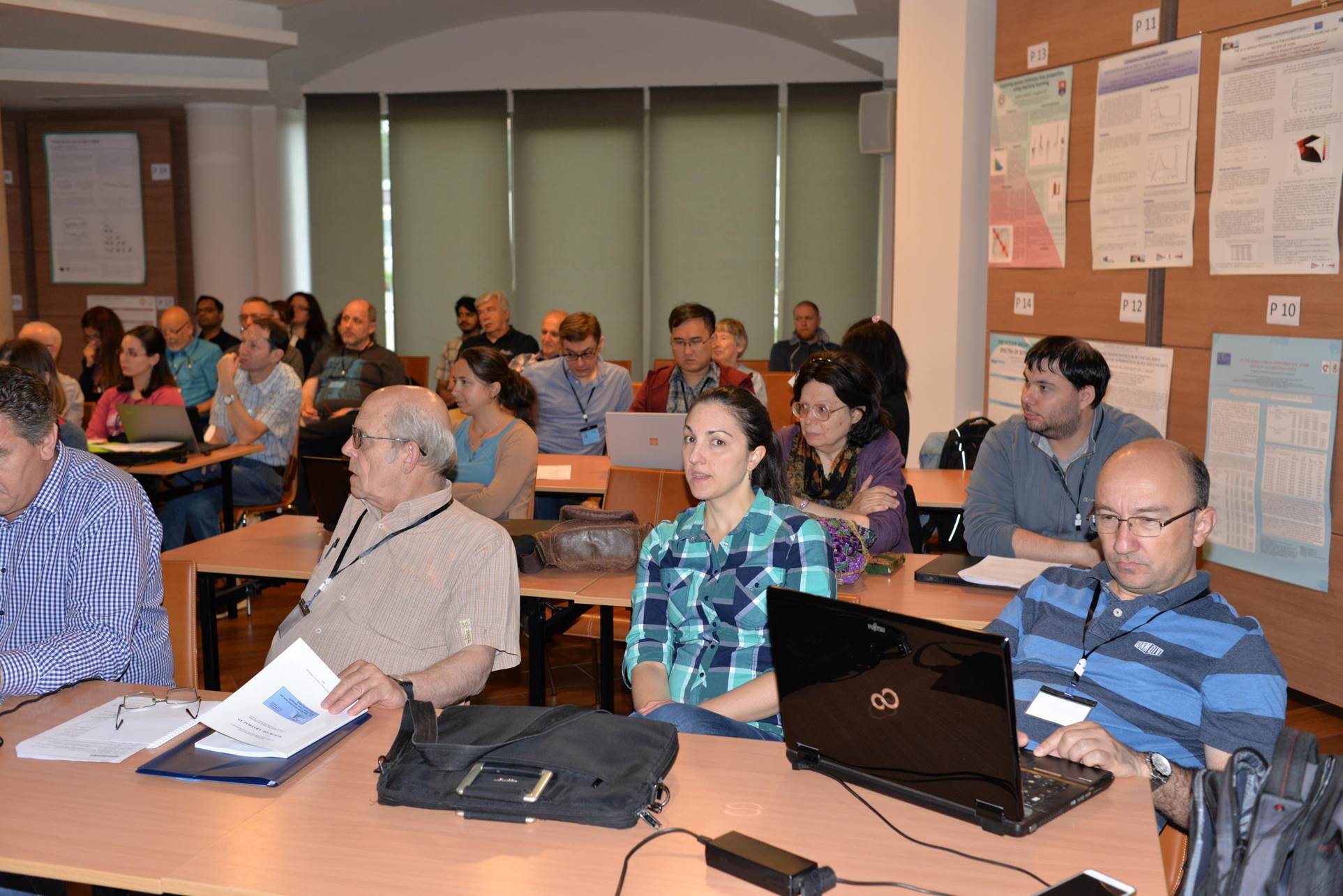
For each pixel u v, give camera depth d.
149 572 2.27
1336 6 3.57
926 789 1.59
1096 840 1.49
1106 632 1.96
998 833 1.51
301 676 1.93
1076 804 1.58
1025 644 2.05
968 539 3.35
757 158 9.30
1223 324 4.11
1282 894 1.33
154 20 7.58
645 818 1.55
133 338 5.63
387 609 2.39
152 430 5.19
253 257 9.82
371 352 7.16
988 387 5.70
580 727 1.72
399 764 1.64
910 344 6.20
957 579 3.00
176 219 10.05
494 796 1.54
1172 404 4.38
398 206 9.92
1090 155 4.80
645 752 1.66
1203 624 1.89
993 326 5.62
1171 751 1.87
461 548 2.39
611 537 3.21
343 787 1.65
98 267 10.18
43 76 8.47
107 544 2.14
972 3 5.73
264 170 9.88
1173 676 1.89
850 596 2.88
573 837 1.50
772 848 1.41
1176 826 1.79
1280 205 3.81
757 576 2.30
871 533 3.16
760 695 2.14
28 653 2.01
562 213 9.67
